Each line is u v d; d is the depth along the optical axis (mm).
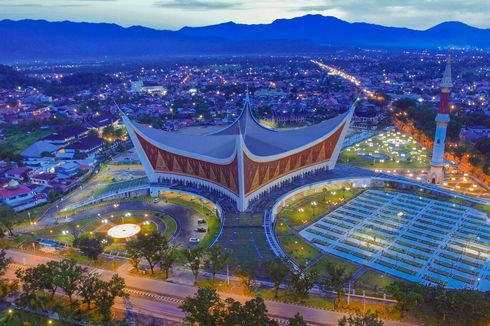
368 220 112625
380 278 84375
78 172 156250
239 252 91562
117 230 106750
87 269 84188
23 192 129125
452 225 108688
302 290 72875
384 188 136375
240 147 106125
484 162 146375
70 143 199000
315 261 91062
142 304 74438
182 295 76812
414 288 71188
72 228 110625
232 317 61812
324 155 144250
